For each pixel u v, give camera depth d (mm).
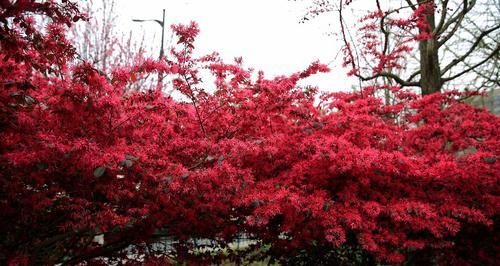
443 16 7922
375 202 4023
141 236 4148
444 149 5727
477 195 4461
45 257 4348
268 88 4105
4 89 3010
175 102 3736
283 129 4621
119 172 3387
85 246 4559
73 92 3092
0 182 3285
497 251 5199
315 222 3943
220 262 4949
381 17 7875
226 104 4359
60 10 2750
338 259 5609
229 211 4234
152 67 3564
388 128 5168
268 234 4613
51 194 3639
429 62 8367
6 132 3162
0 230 3732
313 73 4469
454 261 5238
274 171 4445
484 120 5773
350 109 5137
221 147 3729
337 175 4254
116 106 3314
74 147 3008
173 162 3898
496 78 10984
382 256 4008
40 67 2977
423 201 4402
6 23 2498
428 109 6094
